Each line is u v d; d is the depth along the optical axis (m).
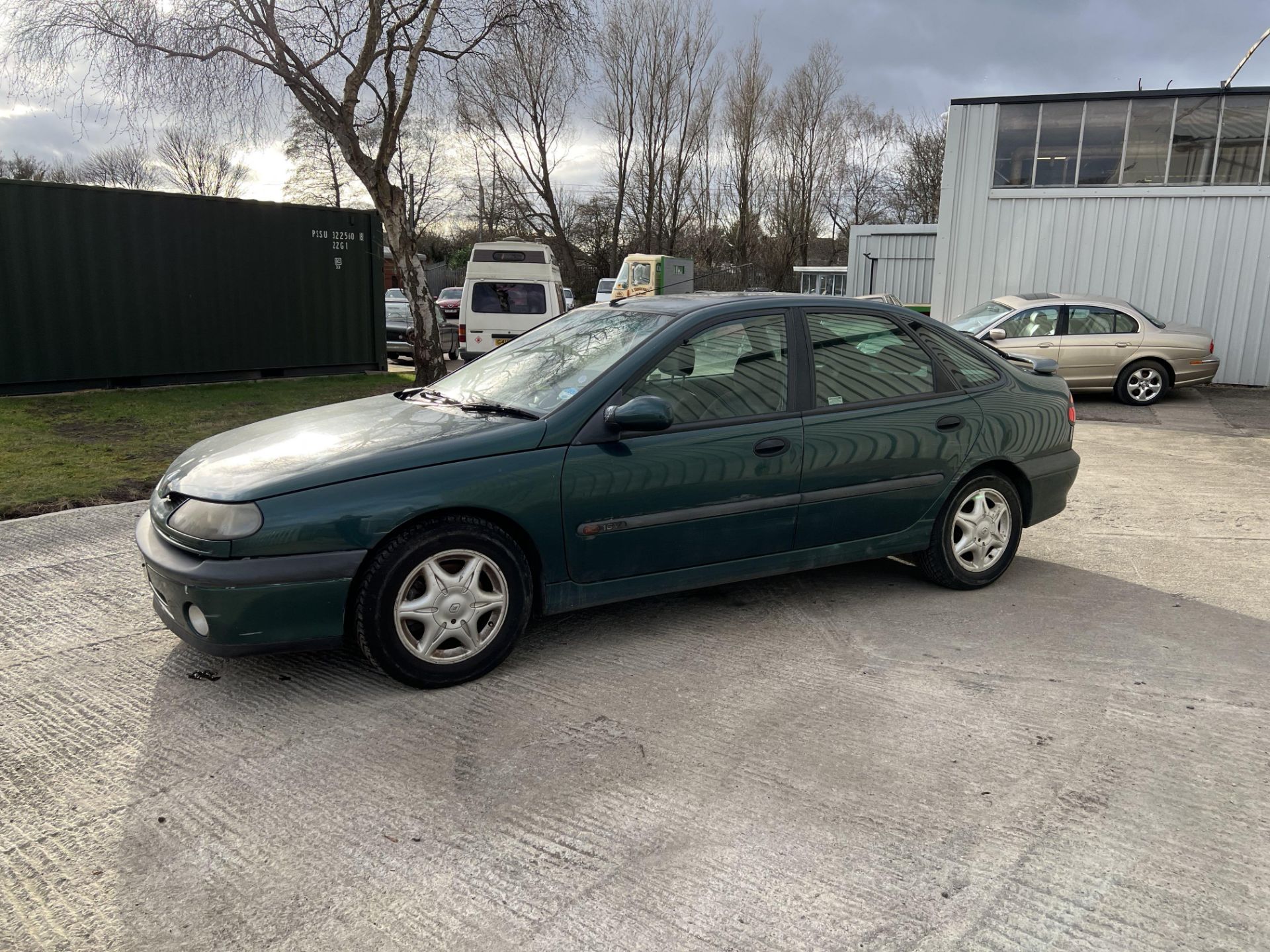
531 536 3.60
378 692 3.53
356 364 14.66
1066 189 16.12
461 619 3.52
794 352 4.25
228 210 12.75
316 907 2.31
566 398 3.80
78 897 2.35
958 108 16.44
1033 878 2.42
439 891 2.37
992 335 13.09
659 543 3.88
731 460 3.96
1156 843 2.57
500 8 12.70
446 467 3.45
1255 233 15.16
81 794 2.83
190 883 2.41
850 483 4.29
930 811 2.73
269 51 11.66
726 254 45.16
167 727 3.26
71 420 9.66
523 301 16.08
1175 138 15.46
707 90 41.84
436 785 2.88
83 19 10.62
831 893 2.36
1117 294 16.16
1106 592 4.79
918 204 51.06
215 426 9.52
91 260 11.50
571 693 3.53
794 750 3.09
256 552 3.21
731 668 3.77
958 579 4.71
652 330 4.05
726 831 2.63
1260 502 6.96
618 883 2.40
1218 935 2.21
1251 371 15.49
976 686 3.60
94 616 4.36
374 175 12.16
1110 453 9.22
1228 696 3.52
